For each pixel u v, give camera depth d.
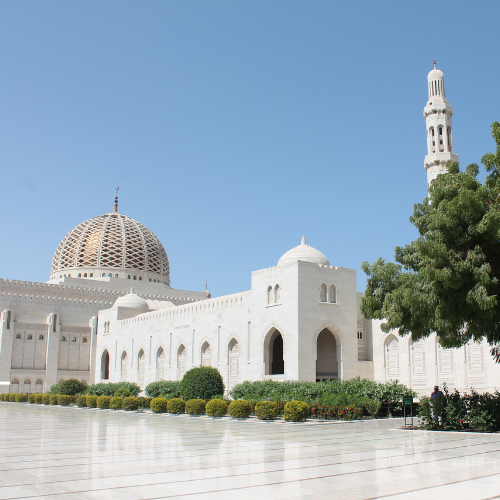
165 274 86.12
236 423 28.48
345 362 41.00
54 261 82.56
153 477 12.17
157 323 56.94
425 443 18.27
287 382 35.78
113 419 32.53
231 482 11.50
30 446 18.64
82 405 46.75
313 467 13.41
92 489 10.88
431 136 51.34
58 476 12.45
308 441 19.27
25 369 64.75
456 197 20.98
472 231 20.70
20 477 12.34
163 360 55.50
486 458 14.77
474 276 20.47
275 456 15.44
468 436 20.48
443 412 23.58
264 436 21.27
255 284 43.88
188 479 11.88
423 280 23.62
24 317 66.62
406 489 10.71
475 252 20.72
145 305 67.50
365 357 43.72
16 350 64.88
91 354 69.00
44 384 65.56
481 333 22.36
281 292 40.94
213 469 13.20
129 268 79.81
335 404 30.08
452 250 21.19
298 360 38.47
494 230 20.05
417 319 25.14
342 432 22.66
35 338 66.50
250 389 37.12
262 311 42.62
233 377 45.38
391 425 25.98
